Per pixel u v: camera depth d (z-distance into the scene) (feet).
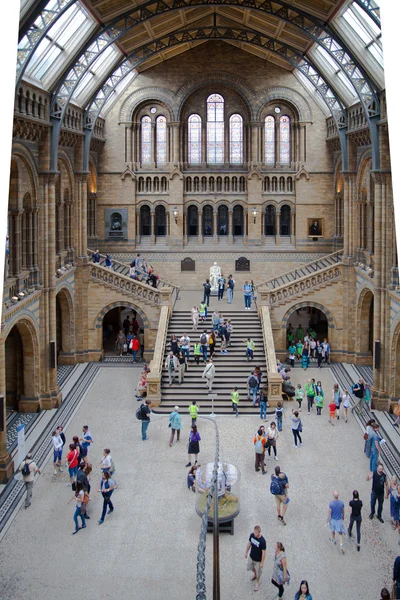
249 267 157.89
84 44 100.32
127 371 128.57
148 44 125.80
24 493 78.48
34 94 96.48
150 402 98.94
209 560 63.98
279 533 68.95
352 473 83.05
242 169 157.38
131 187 155.12
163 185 156.25
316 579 60.80
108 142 154.10
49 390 107.76
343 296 134.41
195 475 76.38
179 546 66.64
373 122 105.19
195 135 157.07
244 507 74.49
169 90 152.15
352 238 133.28
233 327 127.75
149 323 134.31
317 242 156.66
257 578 58.70
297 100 152.56
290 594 58.34
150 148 155.43
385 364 105.81
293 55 136.15
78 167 131.13
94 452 89.66
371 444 81.56
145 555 65.00
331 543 67.00
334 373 126.93
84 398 112.88
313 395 105.60
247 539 67.92
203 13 126.11
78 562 63.72
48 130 103.60
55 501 76.43
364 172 128.88
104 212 155.94
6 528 70.28
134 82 152.25
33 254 104.58
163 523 71.15
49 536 68.64
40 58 92.79
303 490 78.43
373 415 103.30
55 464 83.71
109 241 156.76
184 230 158.20
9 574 61.62
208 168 157.38
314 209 155.63
